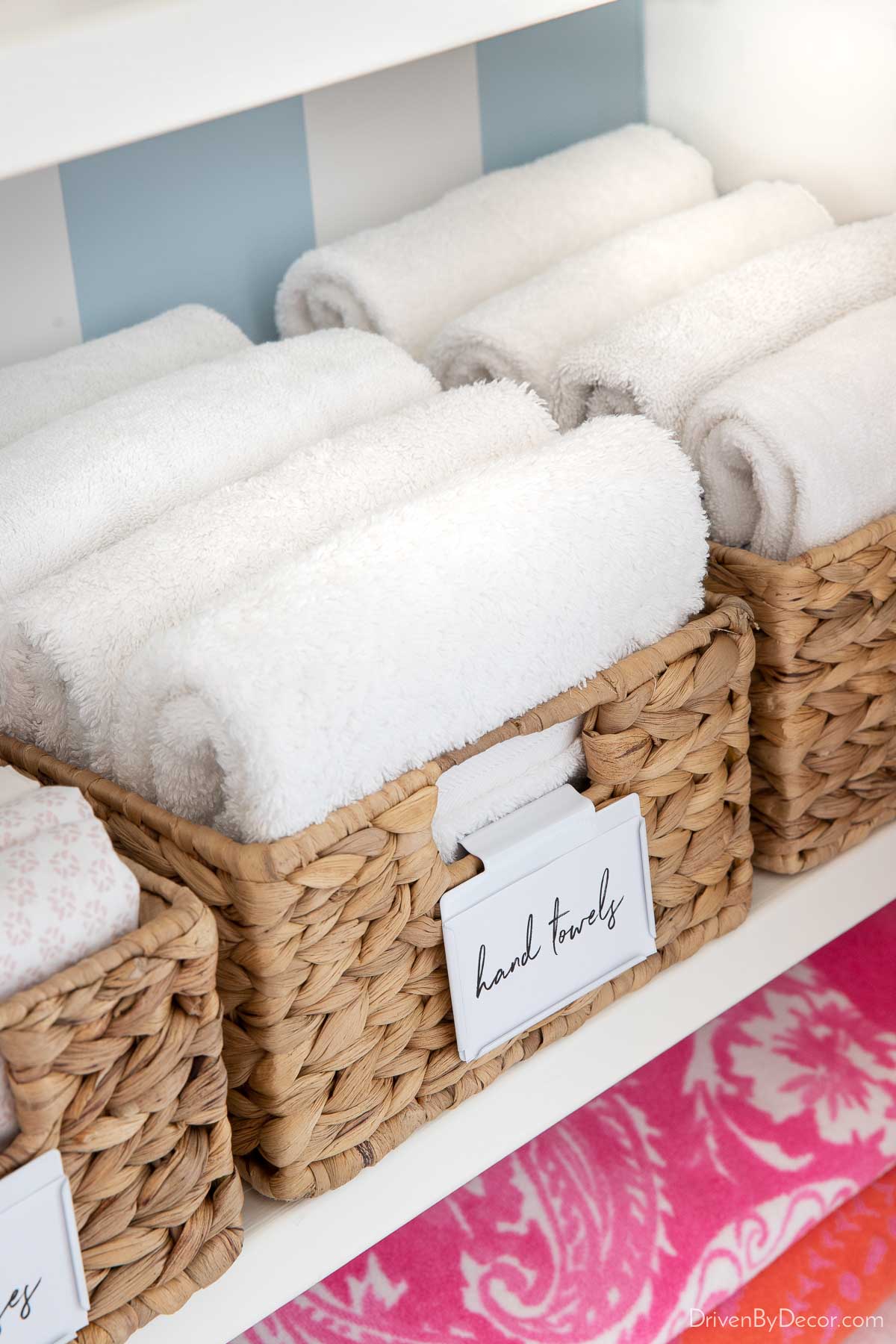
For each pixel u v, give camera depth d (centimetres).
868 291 65
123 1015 37
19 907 36
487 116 83
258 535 50
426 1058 49
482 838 49
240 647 41
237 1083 45
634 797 51
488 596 45
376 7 41
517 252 74
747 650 53
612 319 68
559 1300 57
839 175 75
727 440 56
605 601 48
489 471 49
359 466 53
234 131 73
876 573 57
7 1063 36
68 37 35
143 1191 40
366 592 43
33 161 36
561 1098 55
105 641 47
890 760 63
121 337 66
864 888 65
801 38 74
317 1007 44
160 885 40
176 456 55
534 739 50
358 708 42
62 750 50
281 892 41
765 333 62
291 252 78
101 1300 40
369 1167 49
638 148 79
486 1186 62
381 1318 56
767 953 61
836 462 55
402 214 82
